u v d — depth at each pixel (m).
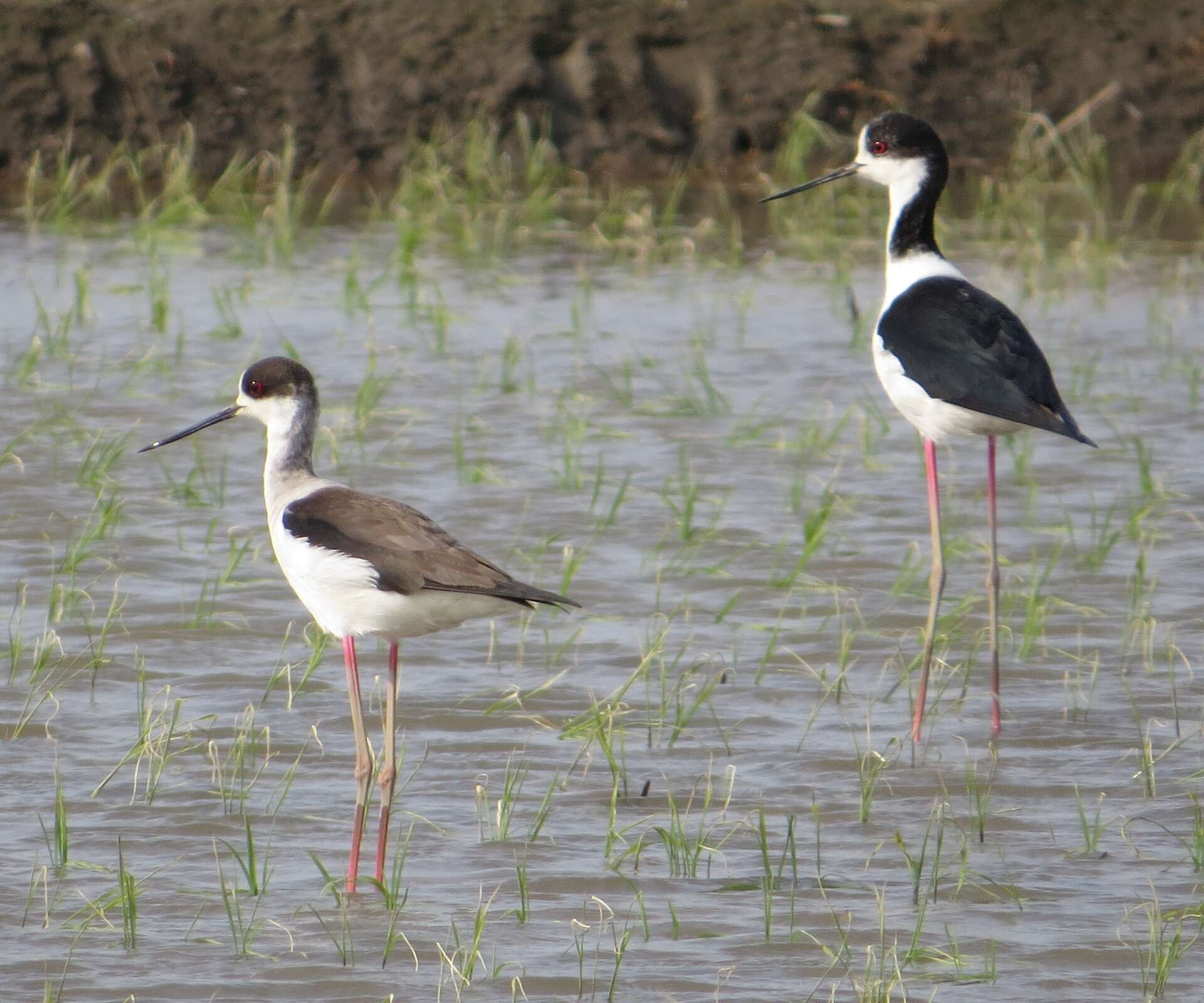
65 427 16.20
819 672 11.44
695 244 24.36
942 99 28.33
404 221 24.34
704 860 8.86
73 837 9.00
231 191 26.31
